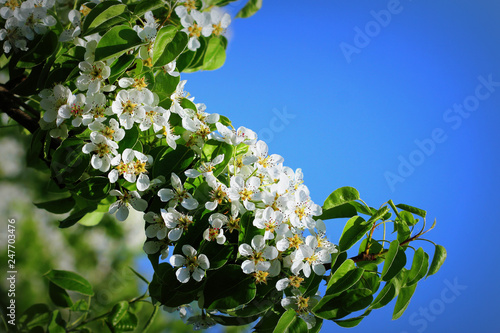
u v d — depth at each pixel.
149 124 0.98
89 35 0.98
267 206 0.96
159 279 0.96
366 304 0.96
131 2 1.04
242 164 0.99
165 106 1.00
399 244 0.99
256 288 0.96
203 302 0.96
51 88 0.99
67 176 0.98
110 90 0.98
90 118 0.97
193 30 1.01
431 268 0.99
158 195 0.97
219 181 0.97
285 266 0.97
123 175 0.97
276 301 0.97
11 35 1.01
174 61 1.00
